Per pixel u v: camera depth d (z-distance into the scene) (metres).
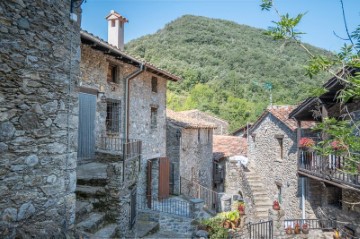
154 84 14.02
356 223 8.98
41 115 3.96
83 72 8.81
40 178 3.95
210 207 15.19
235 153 21.03
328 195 10.60
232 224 11.76
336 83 7.61
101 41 8.65
